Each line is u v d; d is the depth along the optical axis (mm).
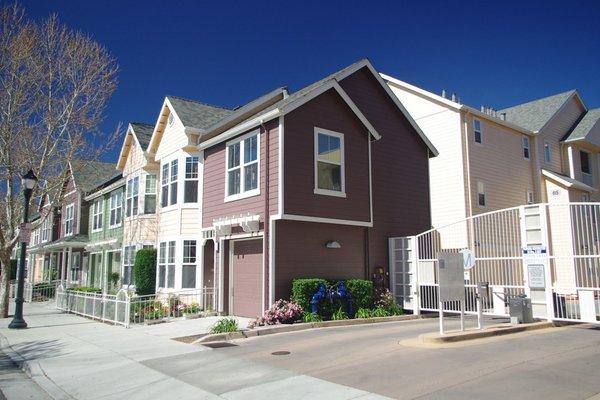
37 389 8023
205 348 10383
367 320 14219
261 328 12289
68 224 33031
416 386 6801
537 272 12539
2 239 18453
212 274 17438
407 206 18391
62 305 20578
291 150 14469
